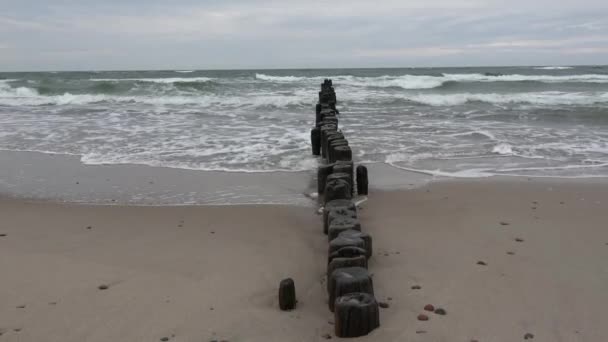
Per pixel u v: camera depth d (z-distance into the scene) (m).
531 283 4.45
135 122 15.51
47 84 28.56
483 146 11.35
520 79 32.56
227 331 3.64
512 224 6.25
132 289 4.42
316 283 4.53
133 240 5.84
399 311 3.90
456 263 4.95
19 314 3.97
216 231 6.15
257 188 8.26
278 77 38.94
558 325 3.70
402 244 5.55
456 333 3.56
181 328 3.70
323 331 3.61
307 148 11.33
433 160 10.13
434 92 26.34
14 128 14.34
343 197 6.34
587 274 4.66
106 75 55.78
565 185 8.23
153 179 8.89
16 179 8.98
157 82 28.39
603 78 32.94
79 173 9.38
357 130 13.71
